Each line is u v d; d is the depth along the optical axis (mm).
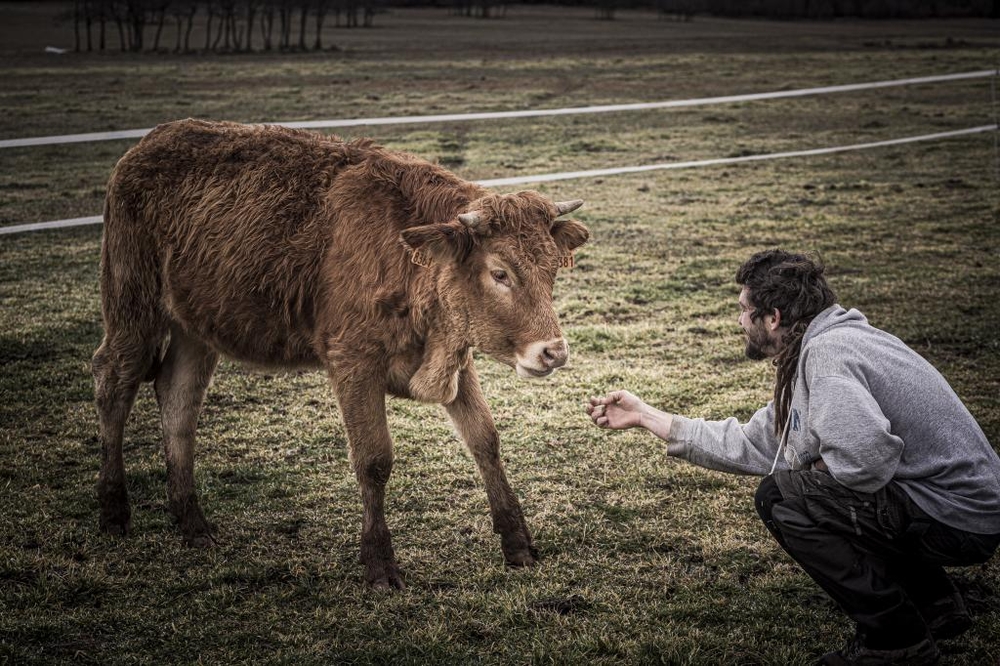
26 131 18766
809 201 12266
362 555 4117
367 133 18391
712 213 11633
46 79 30328
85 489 4945
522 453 5383
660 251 9906
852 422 2838
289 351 4410
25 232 10750
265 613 3850
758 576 4094
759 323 3250
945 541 2947
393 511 4742
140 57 42375
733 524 4555
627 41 52812
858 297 8109
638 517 4641
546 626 3738
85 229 10953
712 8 90938
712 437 3572
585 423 5805
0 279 8820
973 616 3699
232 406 6164
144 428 5805
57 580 4043
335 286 4129
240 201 4328
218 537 4488
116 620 3770
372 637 3678
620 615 3791
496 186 13148
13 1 105938
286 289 4230
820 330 3121
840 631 3652
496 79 30453
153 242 4492
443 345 4074
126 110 22141
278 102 23828
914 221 11023
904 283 8508
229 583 4105
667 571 4148
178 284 4445
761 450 3508
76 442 5531
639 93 25891
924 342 7012
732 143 17375
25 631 3656
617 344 7223
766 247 9984
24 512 4660
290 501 4859
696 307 8094
